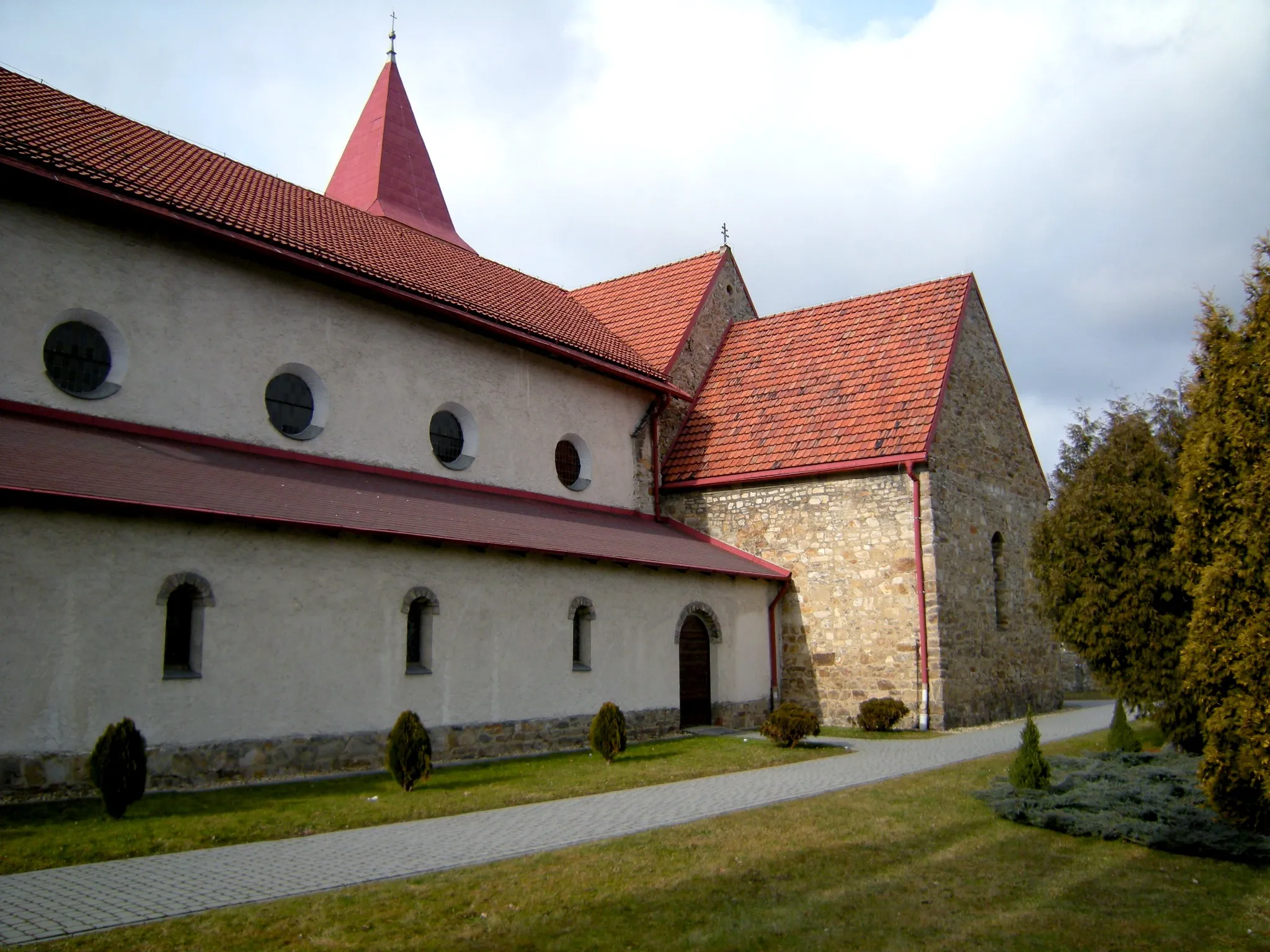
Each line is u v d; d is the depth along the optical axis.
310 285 16.81
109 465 12.39
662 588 19.62
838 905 7.68
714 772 14.13
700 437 24.70
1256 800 9.18
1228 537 8.98
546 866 8.45
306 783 12.56
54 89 17.45
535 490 20.56
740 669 21.30
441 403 18.81
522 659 16.56
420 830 9.98
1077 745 17.22
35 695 10.84
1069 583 14.86
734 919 7.24
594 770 14.23
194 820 10.01
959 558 21.38
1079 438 37.94
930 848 9.54
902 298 25.00
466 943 6.62
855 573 21.22
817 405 23.34
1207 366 9.54
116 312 14.16
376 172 26.78
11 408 12.88
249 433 15.59
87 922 6.78
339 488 15.48
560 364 21.66
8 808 10.17
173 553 12.22
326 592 13.84
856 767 14.64
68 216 13.78
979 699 21.44
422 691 14.97
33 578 10.95
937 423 21.06
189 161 18.12
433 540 14.95
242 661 12.76
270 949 6.39
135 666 11.70
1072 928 7.40
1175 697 13.95
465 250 25.06
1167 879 8.84
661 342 25.92
